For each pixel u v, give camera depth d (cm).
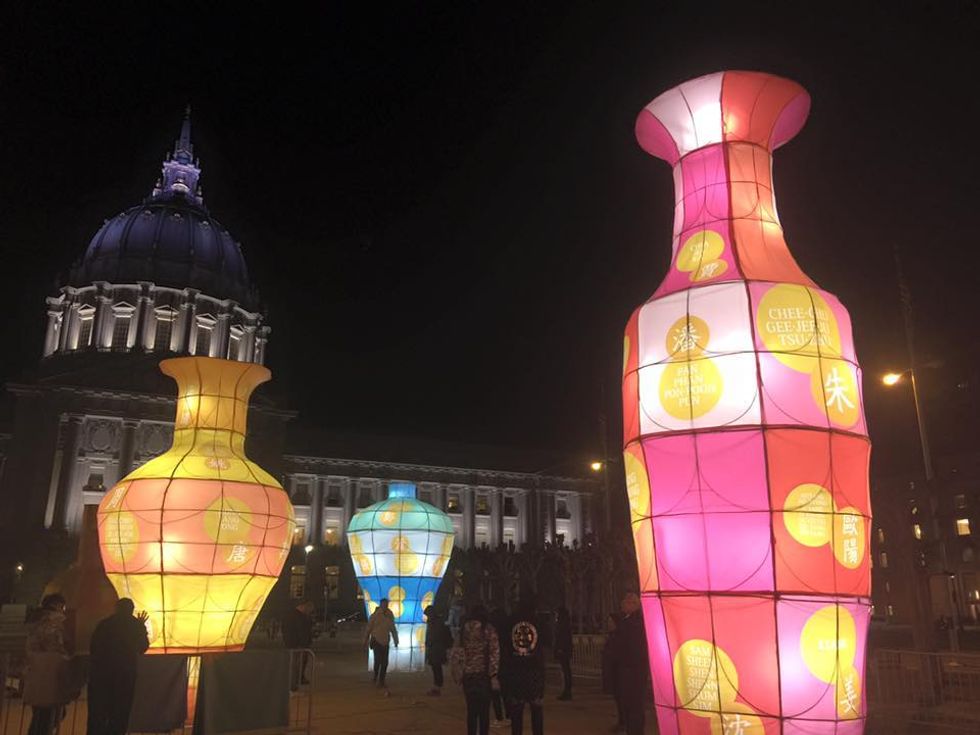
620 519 4222
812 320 1008
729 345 995
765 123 1123
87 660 1133
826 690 916
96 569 2081
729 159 1107
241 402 1945
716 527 957
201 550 1700
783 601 919
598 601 3825
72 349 7788
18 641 2159
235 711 1136
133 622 1064
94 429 7281
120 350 7725
